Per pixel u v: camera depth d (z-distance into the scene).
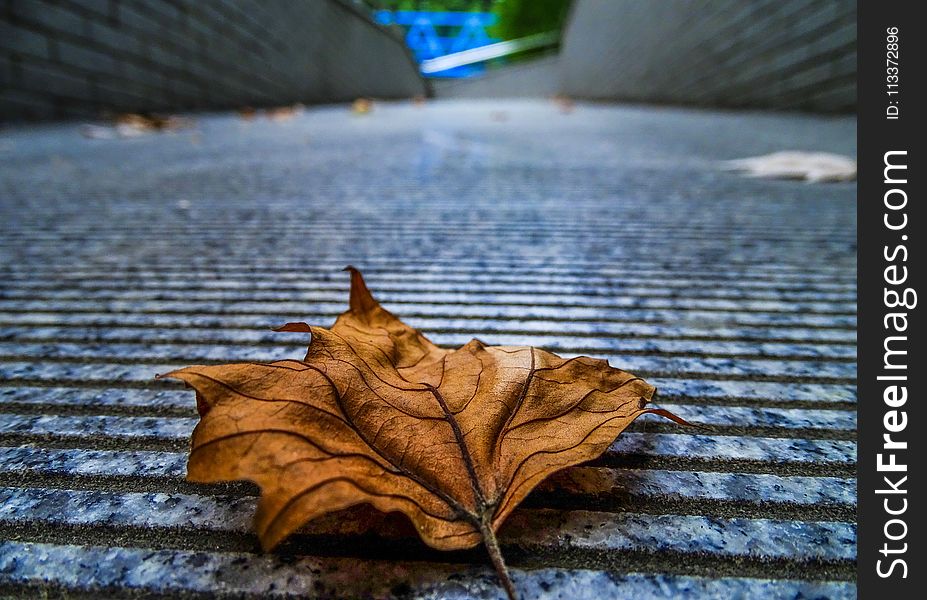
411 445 0.14
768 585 0.14
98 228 0.49
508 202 0.60
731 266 0.39
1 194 0.64
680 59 2.39
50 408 0.21
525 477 0.14
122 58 1.69
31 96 1.41
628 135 1.36
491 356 0.18
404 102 3.24
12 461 0.18
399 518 0.15
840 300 0.33
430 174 0.79
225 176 0.77
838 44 1.46
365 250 0.43
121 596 0.13
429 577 0.14
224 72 2.19
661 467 0.18
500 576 0.12
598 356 0.26
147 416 0.20
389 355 0.19
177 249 0.43
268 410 0.14
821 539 0.15
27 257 0.41
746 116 1.75
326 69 3.12
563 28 4.41
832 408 0.21
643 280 0.36
